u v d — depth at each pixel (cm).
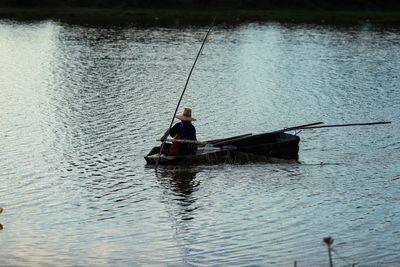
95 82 3047
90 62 3672
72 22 6272
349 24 6750
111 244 1230
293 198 1509
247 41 4888
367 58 4044
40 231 1296
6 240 1240
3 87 2875
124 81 3092
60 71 3347
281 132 1914
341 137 2105
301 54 4181
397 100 2725
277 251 1185
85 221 1359
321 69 3569
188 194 1543
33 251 1188
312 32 5728
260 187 1598
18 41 4581
